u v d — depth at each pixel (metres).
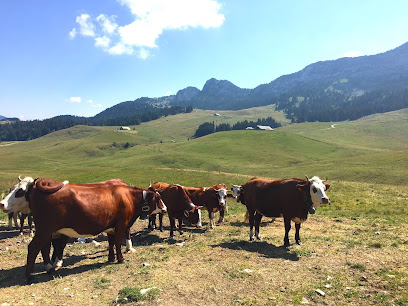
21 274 8.85
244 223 16.81
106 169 72.00
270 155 104.12
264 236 12.95
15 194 9.42
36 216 8.24
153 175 53.72
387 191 31.80
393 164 60.72
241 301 6.54
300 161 94.94
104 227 9.36
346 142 142.50
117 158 130.88
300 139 131.50
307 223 15.87
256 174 69.19
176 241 12.76
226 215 20.05
